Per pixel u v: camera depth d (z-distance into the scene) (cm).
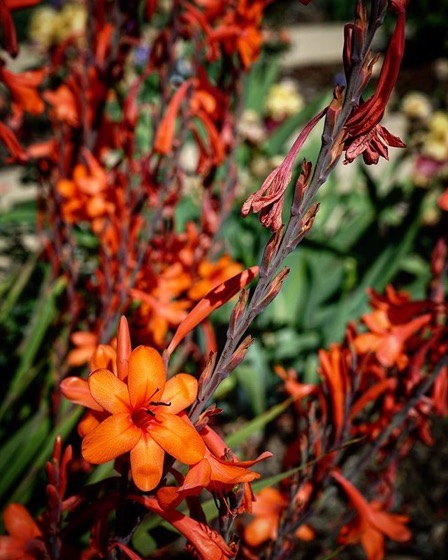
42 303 83
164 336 70
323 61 392
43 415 74
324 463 50
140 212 68
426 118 195
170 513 34
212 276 68
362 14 28
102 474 57
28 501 68
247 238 131
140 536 46
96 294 74
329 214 142
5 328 99
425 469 120
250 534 54
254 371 106
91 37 75
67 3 322
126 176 69
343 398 49
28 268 90
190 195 125
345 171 213
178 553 88
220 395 104
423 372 58
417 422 56
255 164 146
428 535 108
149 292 64
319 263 128
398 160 179
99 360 38
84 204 70
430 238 147
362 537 52
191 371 87
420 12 370
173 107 64
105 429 33
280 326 106
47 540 41
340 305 118
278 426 119
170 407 35
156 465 33
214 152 69
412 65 370
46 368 85
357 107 30
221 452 35
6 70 62
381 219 142
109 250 66
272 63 180
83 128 75
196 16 65
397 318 55
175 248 70
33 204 125
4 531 64
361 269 128
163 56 67
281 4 250
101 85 74
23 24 328
